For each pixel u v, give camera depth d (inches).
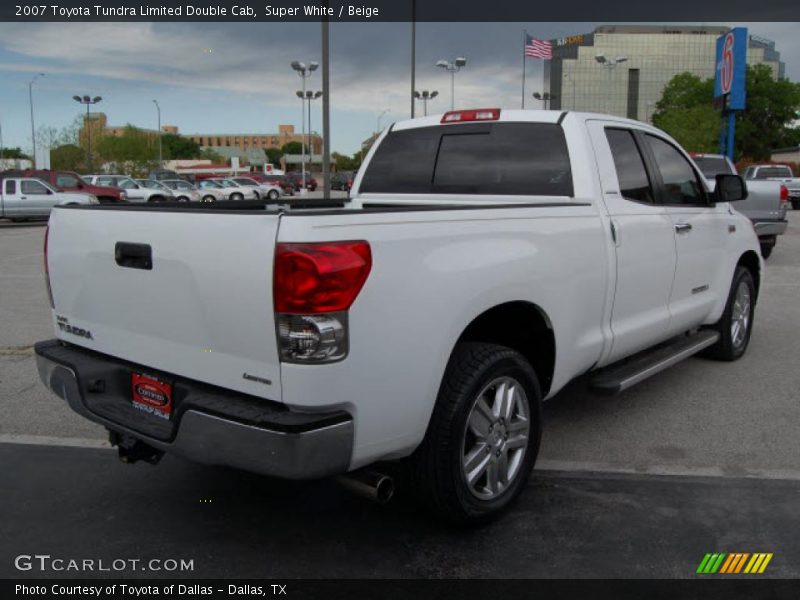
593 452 169.5
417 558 123.6
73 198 1016.9
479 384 123.3
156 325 118.9
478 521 130.7
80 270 132.1
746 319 249.8
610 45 4138.8
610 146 174.9
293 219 100.1
